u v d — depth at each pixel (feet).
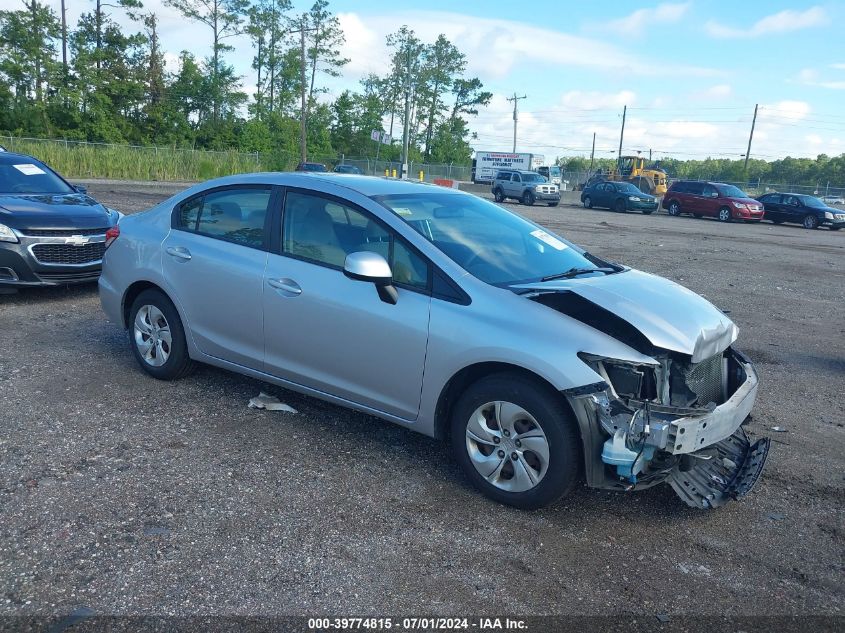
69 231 25.98
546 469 11.97
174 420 15.71
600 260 16.34
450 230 14.51
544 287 12.91
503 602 10.02
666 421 11.16
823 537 12.26
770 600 10.41
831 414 18.57
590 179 181.16
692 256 51.80
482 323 12.43
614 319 12.34
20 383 17.53
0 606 9.36
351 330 13.97
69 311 25.18
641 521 12.50
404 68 269.85
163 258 17.26
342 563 10.71
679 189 109.70
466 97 281.54
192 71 213.25
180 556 10.64
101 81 188.65
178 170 142.72
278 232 15.52
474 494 13.05
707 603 10.27
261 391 17.69
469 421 12.85
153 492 12.49
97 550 10.68
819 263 52.16
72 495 12.24
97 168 130.93
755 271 45.39
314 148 237.86
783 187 173.58
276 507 12.22
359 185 15.30
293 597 9.86
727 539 12.05
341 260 14.44
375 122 260.62
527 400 12.01
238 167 156.56
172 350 17.44
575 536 11.87
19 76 177.37
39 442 14.24
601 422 11.41
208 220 16.96
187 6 216.13
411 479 13.52
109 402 16.55
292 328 14.92
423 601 9.94
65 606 9.43
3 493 12.17
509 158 177.58
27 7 176.45
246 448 14.49
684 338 11.98
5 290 26.86
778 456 15.64
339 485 13.15
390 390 13.75
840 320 30.91
